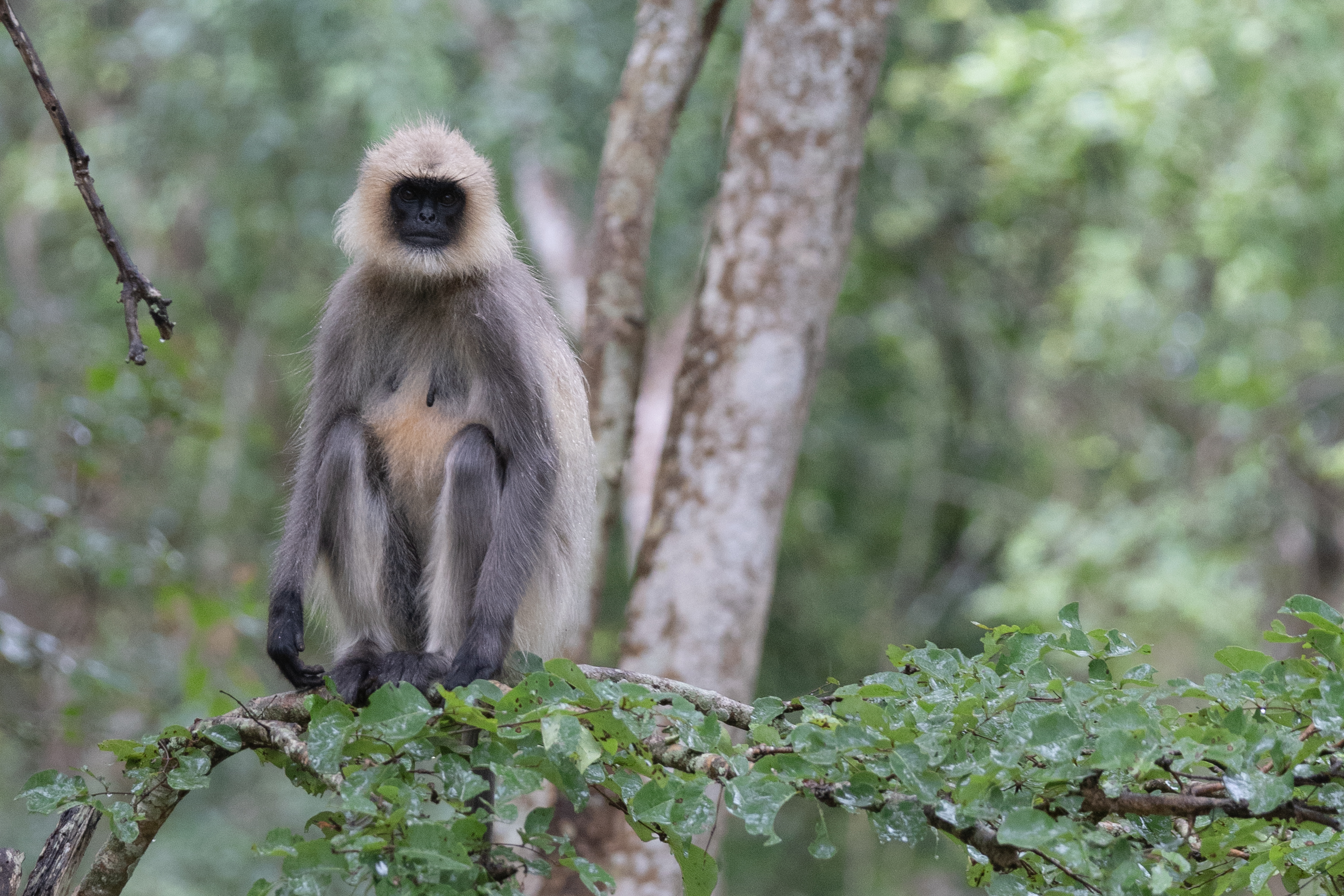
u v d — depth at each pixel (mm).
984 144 22812
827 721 4902
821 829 4508
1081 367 24250
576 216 20812
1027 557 22219
